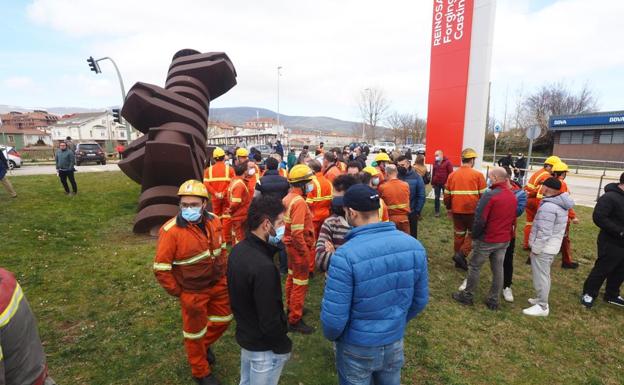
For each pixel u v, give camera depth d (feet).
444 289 16.21
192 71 27.84
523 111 150.00
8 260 17.42
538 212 13.82
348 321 6.28
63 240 20.89
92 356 10.71
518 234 25.39
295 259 11.98
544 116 142.51
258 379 6.84
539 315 13.91
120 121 60.70
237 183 18.19
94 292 14.73
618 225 13.55
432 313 13.99
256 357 6.77
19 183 39.83
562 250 19.01
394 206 16.61
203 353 9.34
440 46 32.76
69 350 10.87
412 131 198.29
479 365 10.89
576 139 111.86
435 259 20.01
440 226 26.91
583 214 31.60
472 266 14.39
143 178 22.95
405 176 19.61
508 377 10.39
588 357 11.46
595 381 10.27
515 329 12.95
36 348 5.32
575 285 16.88
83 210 28.19
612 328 13.15
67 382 9.59
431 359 11.07
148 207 22.25
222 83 30.22
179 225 8.61
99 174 51.16
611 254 13.87
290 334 12.18
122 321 12.65
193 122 25.17
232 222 18.80
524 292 16.05
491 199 13.38
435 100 33.63
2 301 4.79
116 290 14.98
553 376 10.48
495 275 14.10
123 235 22.66
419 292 6.68
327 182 16.31
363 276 5.91
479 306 14.64
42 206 28.58
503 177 13.42
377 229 6.33
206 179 20.90
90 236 22.17
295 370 10.28
